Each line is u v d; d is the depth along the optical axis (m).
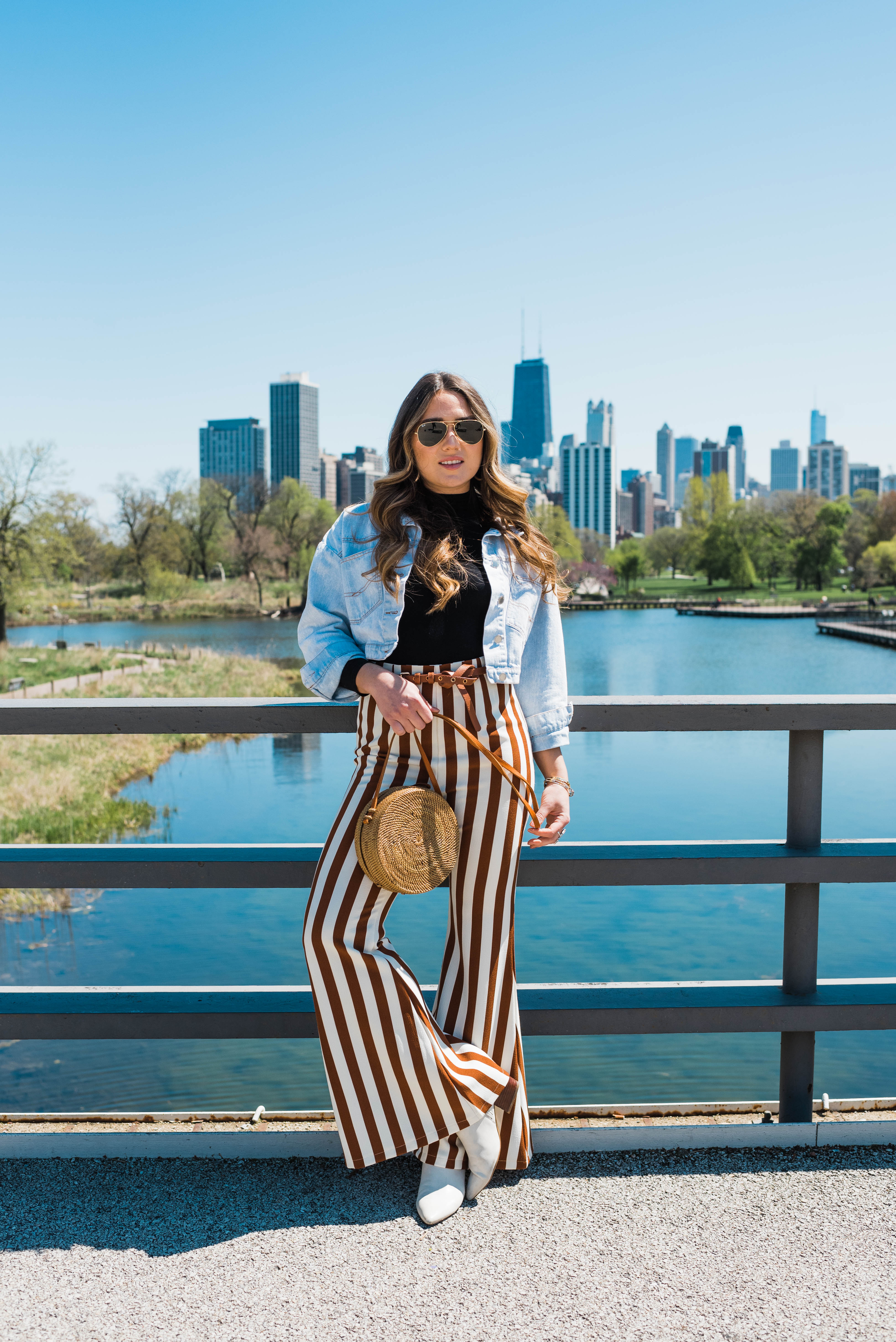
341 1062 1.70
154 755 18.23
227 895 9.05
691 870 1.98
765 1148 1.94
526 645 1.85
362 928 1.69
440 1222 1.69
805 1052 2.05
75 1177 1.85
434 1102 1.70
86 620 75.75
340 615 1.77
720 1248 1.61
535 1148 1.93
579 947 7.51
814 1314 1.46
